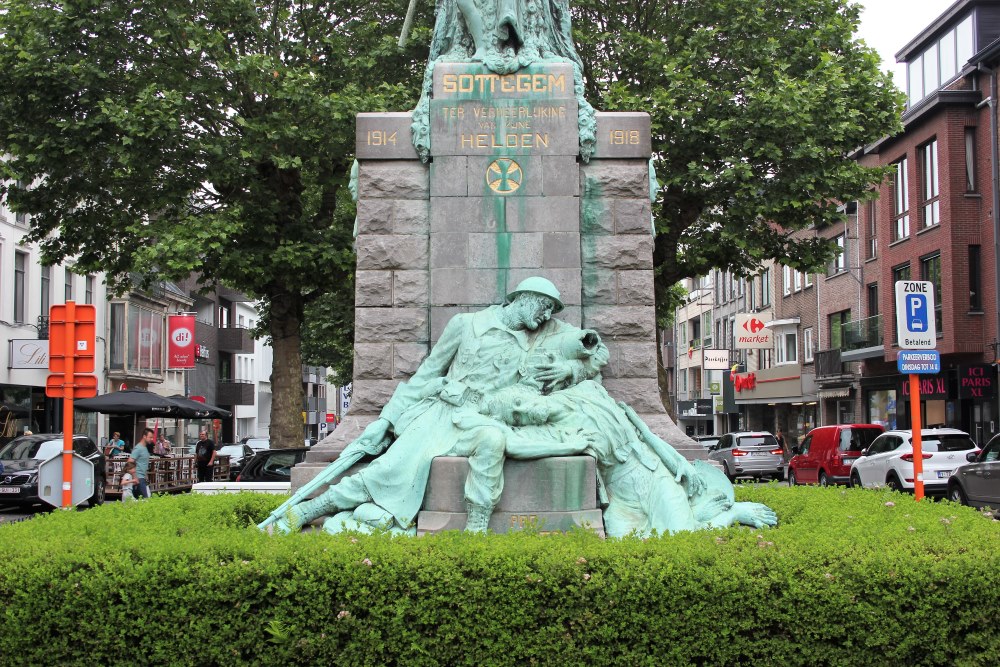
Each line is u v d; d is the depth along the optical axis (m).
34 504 24.27
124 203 21.61
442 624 5.50
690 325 68.94
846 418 41.03
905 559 5.60
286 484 15.52
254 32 21.03
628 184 9.83
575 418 7.94
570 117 9.72
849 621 5.43
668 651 5.43
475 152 9.66
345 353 38.38
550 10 10.16
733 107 21.50
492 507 7.43
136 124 19.25
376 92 20.78
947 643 5.45
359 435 9.32
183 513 8.43
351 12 22.12
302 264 21.06
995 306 29.81
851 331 38.34
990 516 7.64
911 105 35.38
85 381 11.55
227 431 61.72
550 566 5.57
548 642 5.45
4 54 19.73
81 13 19.86
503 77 9.74
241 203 21.17
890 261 34.81
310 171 22.23
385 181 9.77
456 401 8.14
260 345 71.69
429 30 20.88
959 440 21.89
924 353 12.10
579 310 9.56
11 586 5.59
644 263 9.79
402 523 7.68
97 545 6.01
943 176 31.25
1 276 32.78
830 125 21.22
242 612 5.55
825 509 8.10
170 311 50.41
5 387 32.47
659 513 7.79
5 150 20.80
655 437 8.39
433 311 9.56
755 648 5.43
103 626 5.55
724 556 5.70
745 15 22.02
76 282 39.28
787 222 23.03
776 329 48.69
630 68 22.42
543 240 9.60
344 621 5.50
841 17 22.91
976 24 31.48
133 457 22.22
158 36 19.73
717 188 22.02
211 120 21.09
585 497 7.58
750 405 54.03
